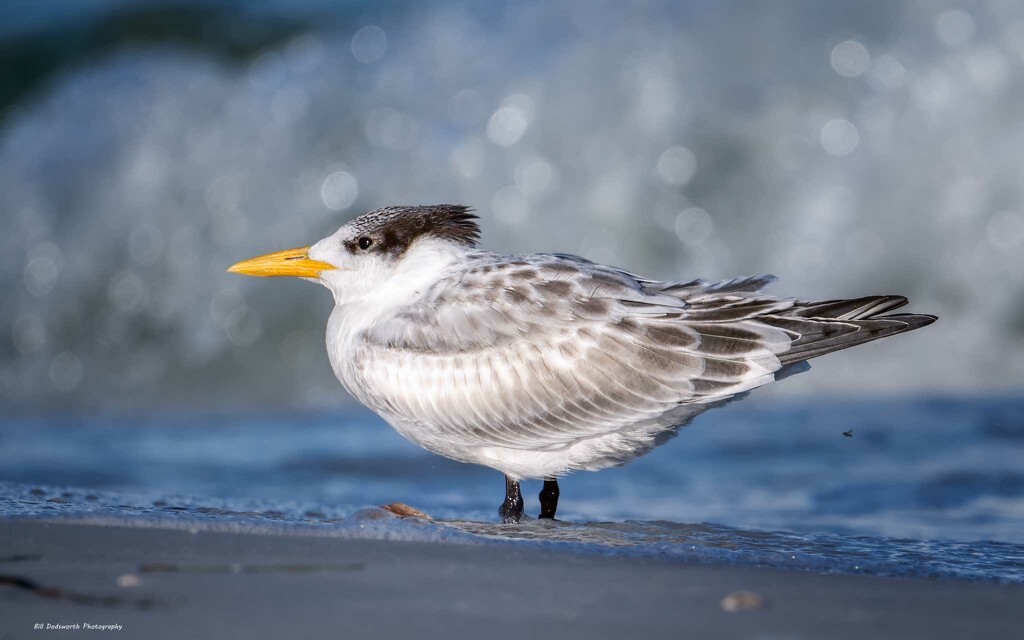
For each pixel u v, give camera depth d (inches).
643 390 301.6
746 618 191.8
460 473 447.5
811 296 664.4
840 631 187.9
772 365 300.0
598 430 309.0
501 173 695.1
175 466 468.8
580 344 301.4
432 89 726.5
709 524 312.5
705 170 682.2
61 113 792.9
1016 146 660.1
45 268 737.0
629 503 385.7
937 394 576.4
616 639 175.9
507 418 307.1
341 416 587.2
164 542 229.3
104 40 892.0
